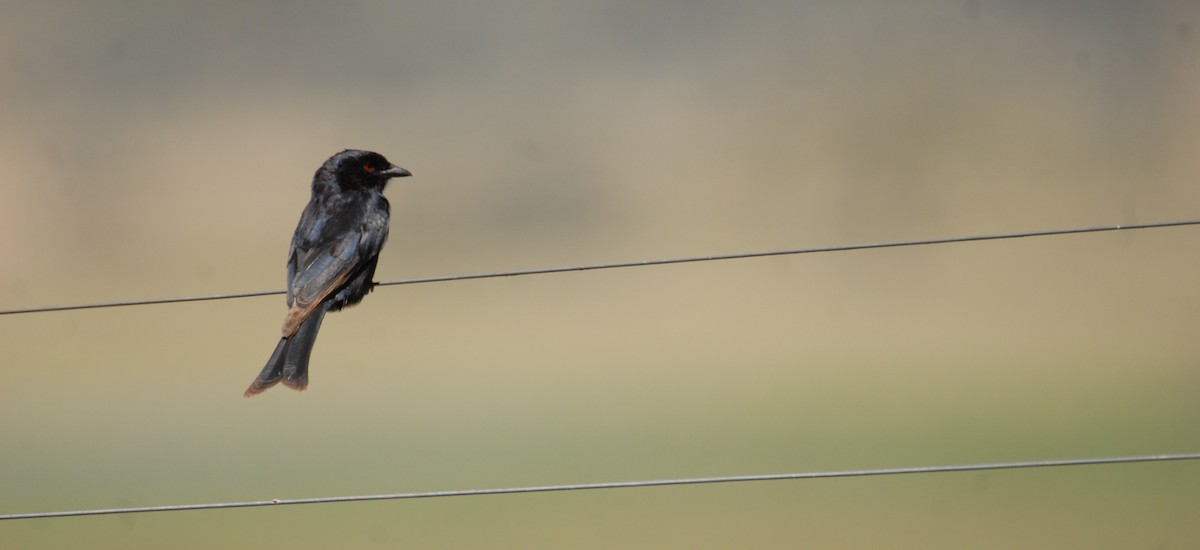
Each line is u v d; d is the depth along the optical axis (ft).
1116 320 137.69
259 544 68.13
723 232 182.80
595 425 98.68
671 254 173.88
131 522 74.79
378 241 37.06
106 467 88.74
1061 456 82.58
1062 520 67.87
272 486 81.30
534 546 65.41
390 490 79.61
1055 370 115.14
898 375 115.55
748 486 81.51
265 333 136.05
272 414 108.78
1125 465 81.87
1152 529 64.75
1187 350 122.01
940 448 85.40
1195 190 192.54
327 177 37.99
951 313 144.66
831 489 79.36
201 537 70.49
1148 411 96.17
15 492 81.56
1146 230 166.09
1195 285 153.79
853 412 100.17
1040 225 181.37
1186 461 82.02
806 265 163.32
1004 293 154.20
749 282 159.33
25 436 100.27
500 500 78.79
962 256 168.35
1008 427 91.86
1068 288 154.20
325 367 124.06
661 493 80.02
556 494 80.18
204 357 126.62
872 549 62.34
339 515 75.66
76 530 72.69
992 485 78.69
